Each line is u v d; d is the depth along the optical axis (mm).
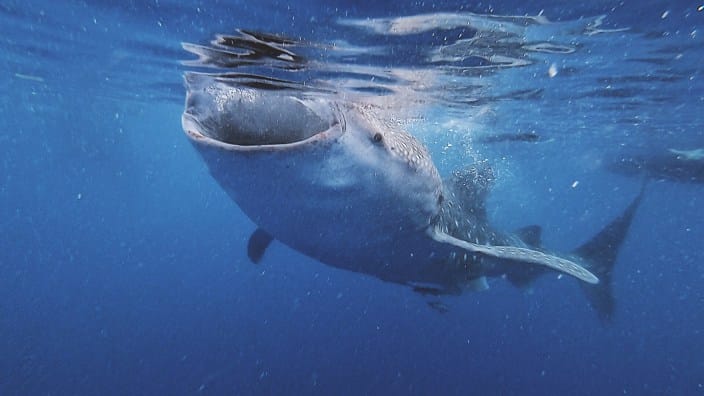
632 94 11164
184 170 76750
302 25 5902
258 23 5887
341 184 3773
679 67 8758
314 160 3430
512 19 5879
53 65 12211
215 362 15820
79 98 20359
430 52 7230
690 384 17328
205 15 5812
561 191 41344
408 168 4336
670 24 6309
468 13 5613
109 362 15969
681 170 20328
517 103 12055
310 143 3305
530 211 65500
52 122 33188
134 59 9414
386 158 4066
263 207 3932
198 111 3535
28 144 53938
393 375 14828
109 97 18656
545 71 8914
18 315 22391
